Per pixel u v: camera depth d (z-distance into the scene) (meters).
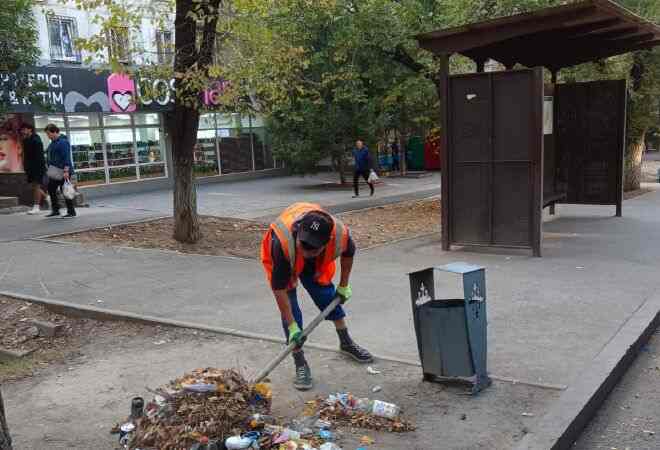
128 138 21.84
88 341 6.06
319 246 4.09
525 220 9.22
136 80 11.43
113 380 5.04
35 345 6.05
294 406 4.32
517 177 9.21
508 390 4.48
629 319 6.04
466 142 9.50
